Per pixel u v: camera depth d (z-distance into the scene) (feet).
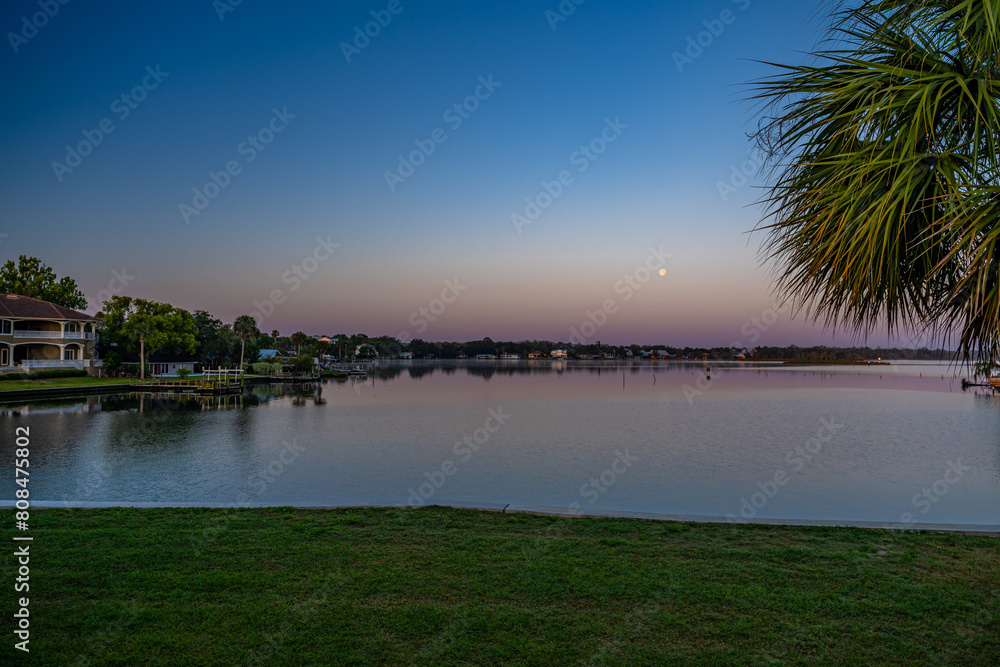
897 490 72.74
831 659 16.11
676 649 16.63
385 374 519.60
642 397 257.55
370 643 16.83
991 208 12.44
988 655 16.34
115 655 15.92
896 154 13.74
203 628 17.61
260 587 20.81
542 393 282.97
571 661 15.98
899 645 16.85
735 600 19.92
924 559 24.21
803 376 537.24
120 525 28.73
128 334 256.52
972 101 12.51
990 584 21.48
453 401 228.63
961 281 12.83
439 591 20.58
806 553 24.81
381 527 28.76
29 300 229.45
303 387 309.01
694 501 65.10
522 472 84.17
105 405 180.96
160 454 100.01
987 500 67.26
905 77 13.85
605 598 20.07
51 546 25.08
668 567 23.07
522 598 20.04
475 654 16.30
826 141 15.15
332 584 21.12
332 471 85.40
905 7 14.17
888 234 13.26
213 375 322.96
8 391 177.17
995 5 12.39
